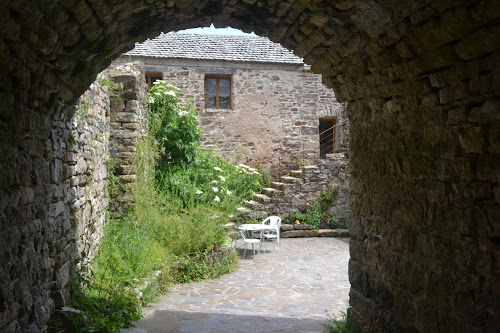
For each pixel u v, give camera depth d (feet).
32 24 8.13
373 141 13.21
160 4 11.20
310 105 41.47
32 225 10.49
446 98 9.54
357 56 12.01
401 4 8.91
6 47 7.93
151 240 22.29
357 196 14.48
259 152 40.47
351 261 15.01
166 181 28.78
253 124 40.32
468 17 7.79
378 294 13.19
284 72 40.93
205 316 16.90
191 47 39.47
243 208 33.58
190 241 23.50
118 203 23.02
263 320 16.74
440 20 8.44
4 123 8.61
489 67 8.09
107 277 17.52
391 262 12.37
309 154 41.47
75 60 11.12
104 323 13.69
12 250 9.14
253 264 26.55
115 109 23.49
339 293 21.08
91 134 18.07
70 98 13.14
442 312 10.02
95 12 9.56
